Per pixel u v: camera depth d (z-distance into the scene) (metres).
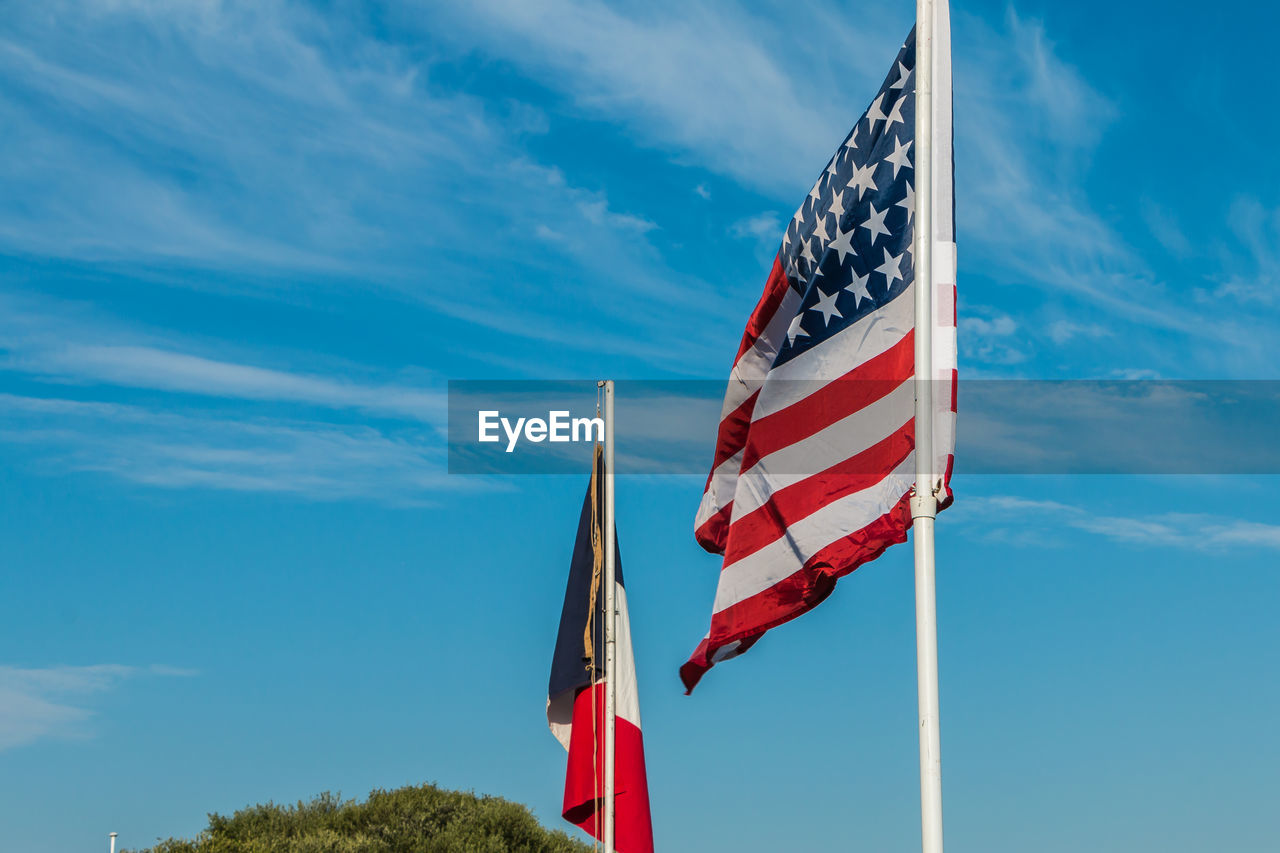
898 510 9.09
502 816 28.17
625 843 19.25
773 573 9.80
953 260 8.99
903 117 9.76
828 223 10.45
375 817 27.72
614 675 19.47
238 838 26.08
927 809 7.93
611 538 20.08
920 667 8.23
